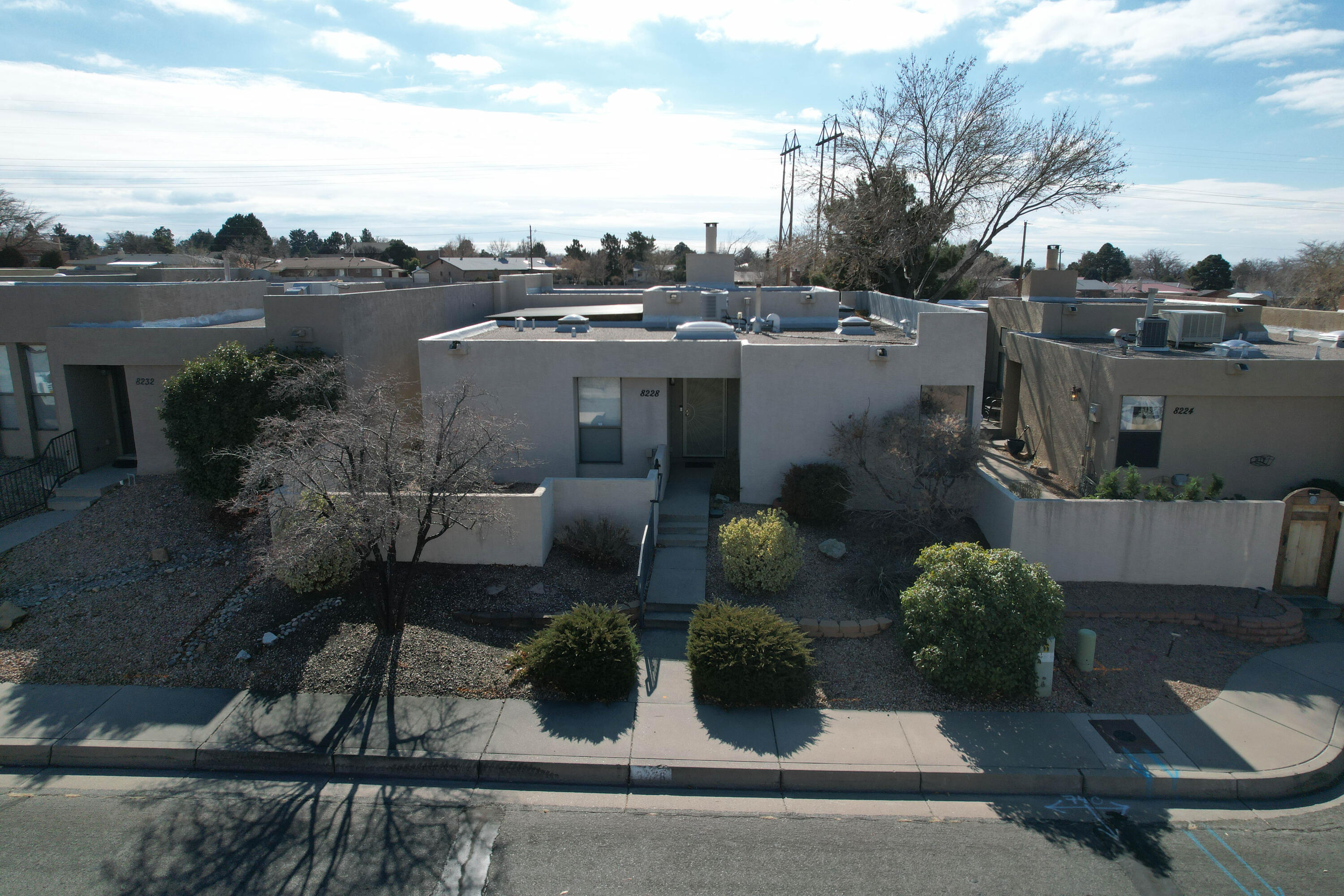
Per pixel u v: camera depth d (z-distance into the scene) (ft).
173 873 22.77
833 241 110.01
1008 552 32.86
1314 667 35.04
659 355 49.55
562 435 50.75
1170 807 26.81
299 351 48.73
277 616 36.55
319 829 24.95
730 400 57.06
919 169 104.01
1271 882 22.95
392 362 57.62
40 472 50.29
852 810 26.35
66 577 40.24
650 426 51.42
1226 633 37.63
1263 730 30.37
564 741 29.07
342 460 32.68
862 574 40.19
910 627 33.94
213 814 25.70
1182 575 41.27
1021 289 86.02
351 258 249.75
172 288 57.98
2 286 51.90
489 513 36.55
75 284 52.75
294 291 73.56
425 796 26.84
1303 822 26.04
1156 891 22.50
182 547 43.29
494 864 23.27
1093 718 31.04
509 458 50.44
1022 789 27.45
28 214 163.32
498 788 27.43
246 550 42.75
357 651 34.09
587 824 25.36
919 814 26.21
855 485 47.52
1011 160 99.91
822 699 32.01
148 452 52.37
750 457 49.21
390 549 38.04
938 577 33.06
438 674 32.86
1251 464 50.44
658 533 44.88
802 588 39.86
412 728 29.68
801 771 27.53
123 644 34.68
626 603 38.09
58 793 26.78
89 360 51.42
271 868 23.03
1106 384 51.03
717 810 26.30
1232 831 25.43
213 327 52.06
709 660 31.22
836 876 22.90
